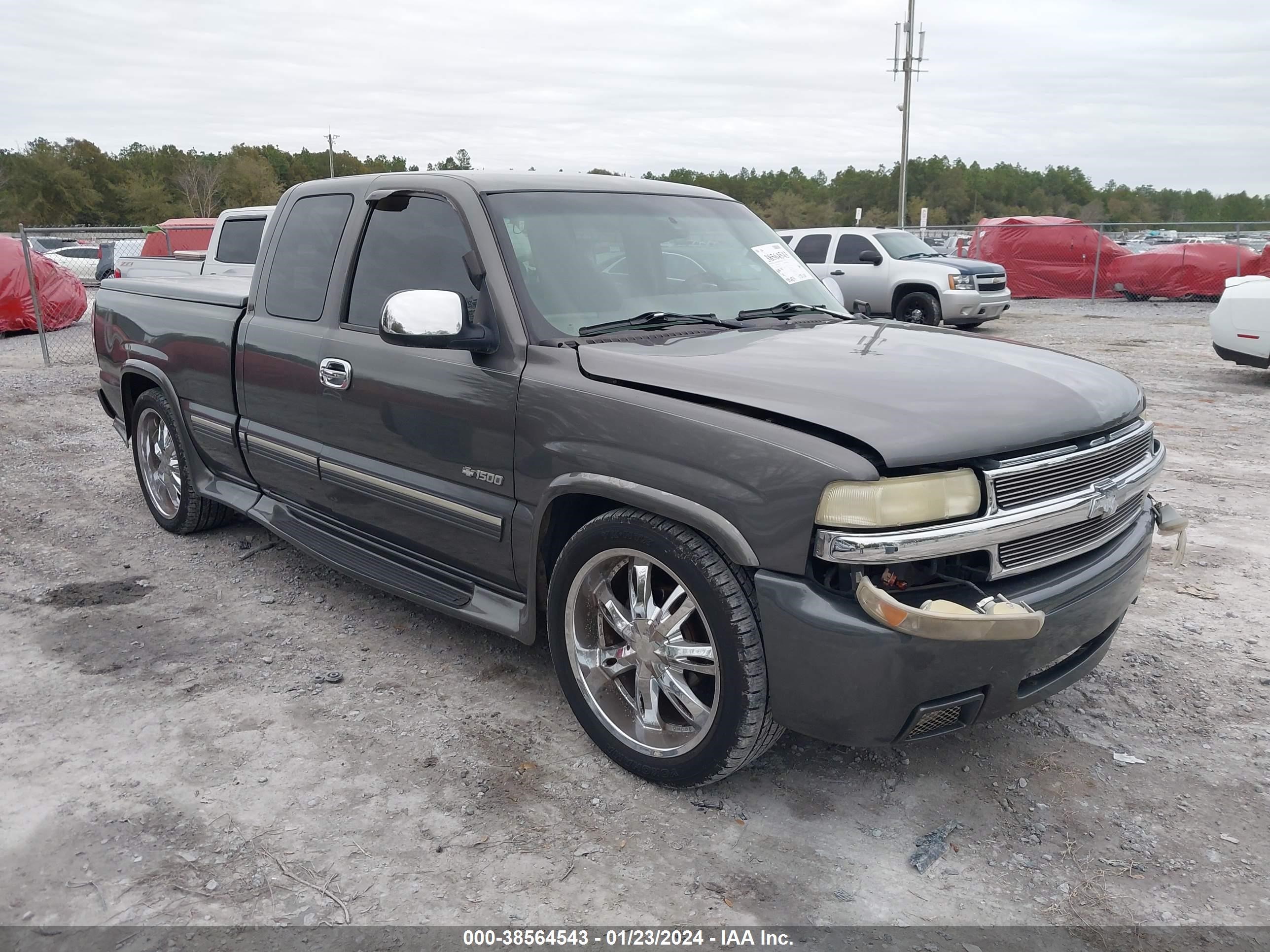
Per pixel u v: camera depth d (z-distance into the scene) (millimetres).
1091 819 2898
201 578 4898
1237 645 4066
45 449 7879
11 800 2984
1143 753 3254
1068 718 3490
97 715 3506
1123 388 3166
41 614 4438
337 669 3877
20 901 2549
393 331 3096
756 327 3553
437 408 3523
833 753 3256
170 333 5133
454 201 3629
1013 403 2746
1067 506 2748
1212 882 2617
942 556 2527
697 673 3010
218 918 2475
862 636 2484
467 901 2539
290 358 4238
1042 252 22000
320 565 5082
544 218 3619
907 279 15750
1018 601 2658
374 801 2977
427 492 3635
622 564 3029
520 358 3258
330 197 4262
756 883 2613
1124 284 21250
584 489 3000
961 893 2576
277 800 2984
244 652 4035
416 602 3756
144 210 97625
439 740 3332
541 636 4188
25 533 5625
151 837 2803
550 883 2613
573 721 3467
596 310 3443
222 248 8562
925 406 2648
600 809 2939
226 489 5094
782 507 2533
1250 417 8750
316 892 2572
